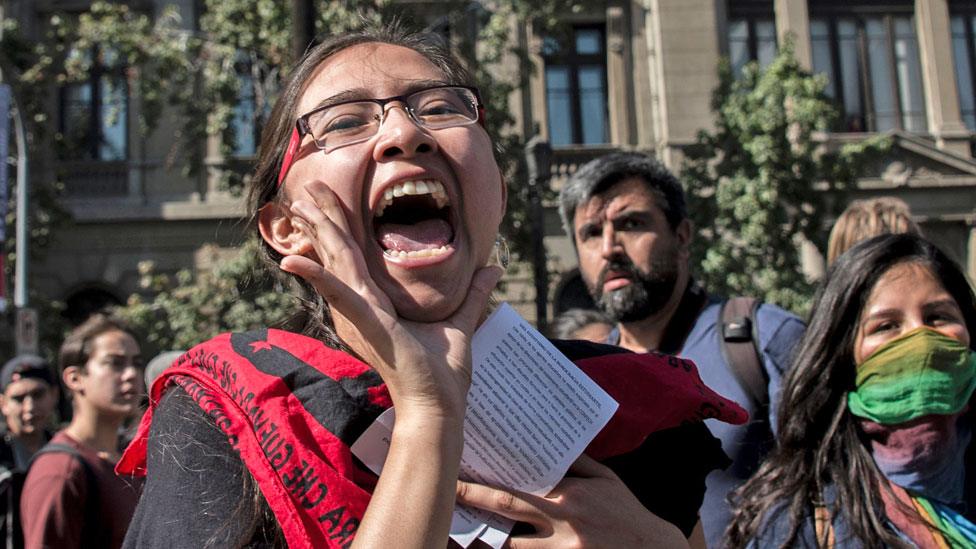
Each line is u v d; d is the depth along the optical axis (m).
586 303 16.66
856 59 18.14
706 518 2.85
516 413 1.55
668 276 3.24
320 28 10.95
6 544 3.86
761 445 2.90
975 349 2.53
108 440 4.02
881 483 2.37
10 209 14.34
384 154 1.56
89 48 14.63
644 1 17.55
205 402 1.51
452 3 14.00
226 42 12.79
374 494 1.34
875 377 2.39
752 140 14.24
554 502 1.50
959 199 17.80
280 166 1.75
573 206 3.43
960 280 2.52
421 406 1.38
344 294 1.42
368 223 1.57
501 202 1.71
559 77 17.41
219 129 13.01
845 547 2.29
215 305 12.81
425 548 1.29
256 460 1.43
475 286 1.54
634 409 1.66
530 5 13.17
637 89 17.41
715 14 17.47
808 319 2.61
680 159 16.95
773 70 14.41
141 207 16.83
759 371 2.99
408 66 1.69
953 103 18.05
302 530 1.38
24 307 11.72
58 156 16.70
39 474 3.52
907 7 18.28
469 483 1.51
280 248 1.74
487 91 12.94
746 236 13.91
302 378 1.52
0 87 11.84
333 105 1.62
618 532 1.51
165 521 1.41
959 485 2.44
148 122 13.56
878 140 14.65
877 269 2.46
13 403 5.54
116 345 4.01
